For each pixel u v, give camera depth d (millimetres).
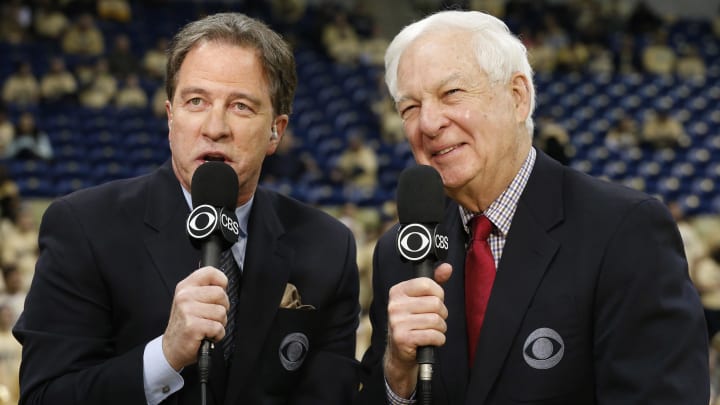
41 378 2555
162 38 17078
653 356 2375
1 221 10398
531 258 2557
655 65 19031
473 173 2537
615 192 2588
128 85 14875
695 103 17641
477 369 2492
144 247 2713
